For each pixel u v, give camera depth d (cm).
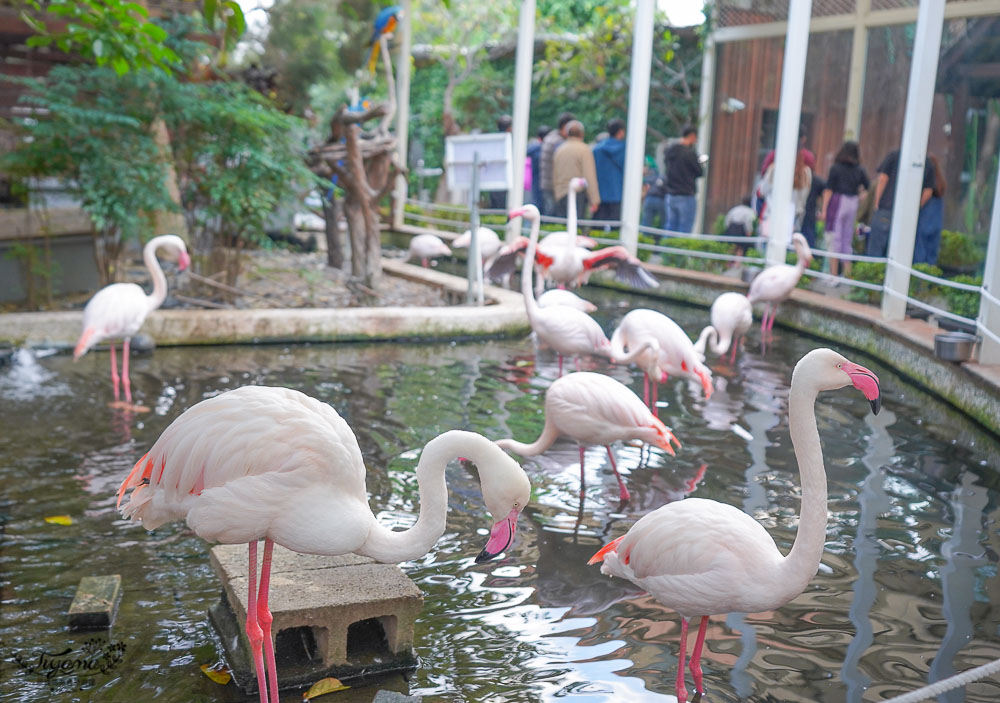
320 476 320
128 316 714
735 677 342
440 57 2106
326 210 1366
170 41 1027
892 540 464
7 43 1233
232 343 936
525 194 1747
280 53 1340
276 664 349
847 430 656
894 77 1209
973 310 855
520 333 1032
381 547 326
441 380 794
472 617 388
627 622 385
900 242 939
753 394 753
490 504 324
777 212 1194
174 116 1010
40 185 1076
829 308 1028
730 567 322
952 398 729
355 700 333
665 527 341
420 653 361
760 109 1418
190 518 319
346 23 1337
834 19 1292
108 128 985
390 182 1193
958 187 1060
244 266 1221
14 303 1031
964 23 1039
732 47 1470
